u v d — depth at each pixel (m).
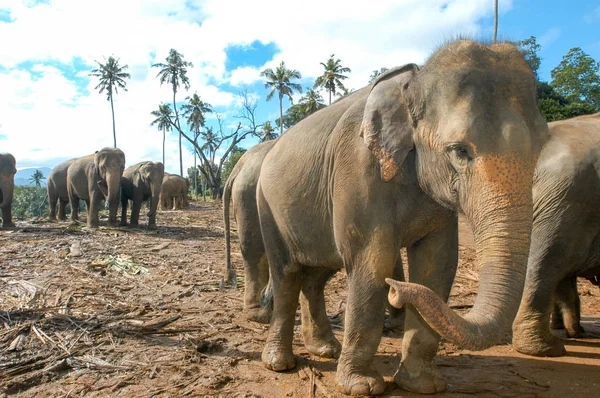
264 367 3.42
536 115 2.19
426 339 2.90
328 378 3.20
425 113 2.35
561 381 3.09
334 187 2.91
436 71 2.32
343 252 2.86
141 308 4.87
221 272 6.89
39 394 2.97
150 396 2.93
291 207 3.30
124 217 13.80
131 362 3.46
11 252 8.08
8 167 12.16
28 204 48.00
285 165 3.39
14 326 4.17
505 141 2.04
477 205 2.09
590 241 3.56
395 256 2.76
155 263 7.40
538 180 3.63
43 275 6.33
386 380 3.12
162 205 23.03
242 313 4.86
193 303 5.23
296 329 4.51
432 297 1.80
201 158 44.12
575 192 3.47
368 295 2.73
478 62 2.21
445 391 2.92
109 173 12.38
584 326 4.41
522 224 2.00
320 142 3.18
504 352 3.71
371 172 2.70
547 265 3.54
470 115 2.11
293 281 3.51
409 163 2.61
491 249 2.01
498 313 1.89
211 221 15.56
